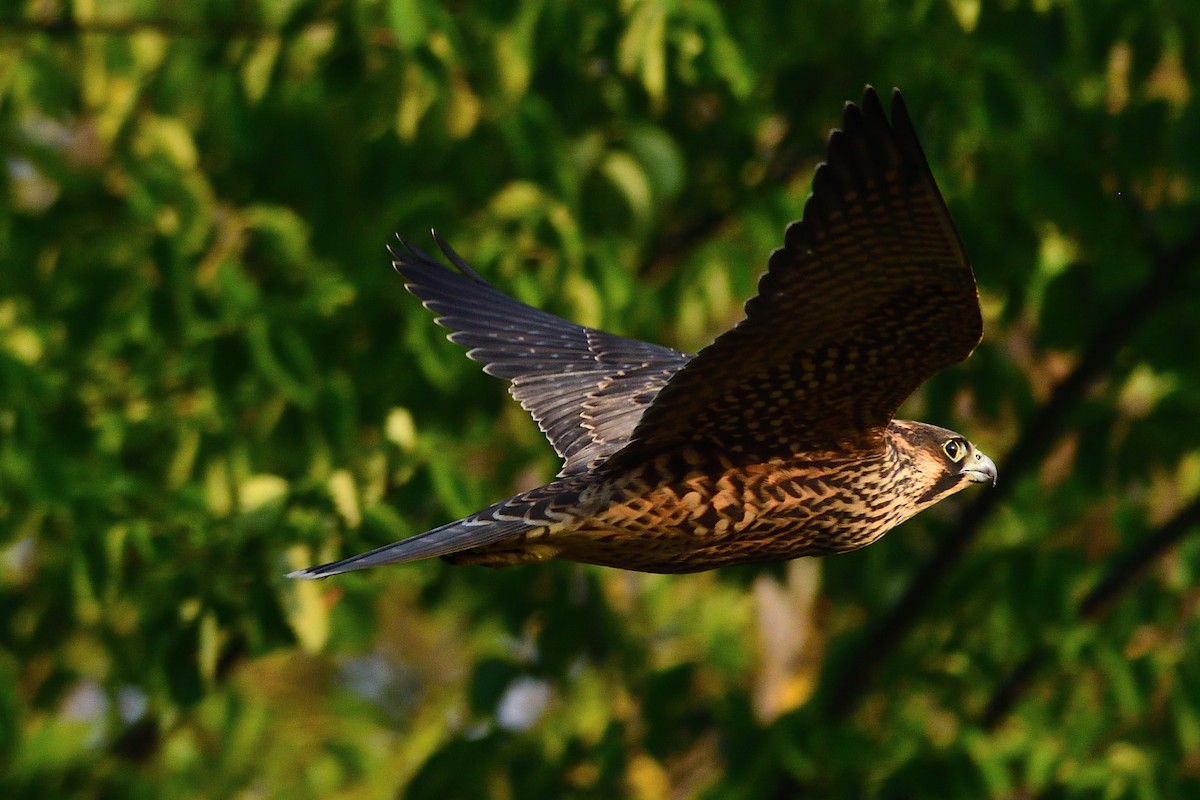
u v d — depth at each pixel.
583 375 8.16
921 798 12.05
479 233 12.10
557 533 6.61
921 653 13.34
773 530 6.89
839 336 6.21
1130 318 12.48
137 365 12.39
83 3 13.17
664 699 12.98
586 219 13.03
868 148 5.46
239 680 15.70
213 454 12.06
